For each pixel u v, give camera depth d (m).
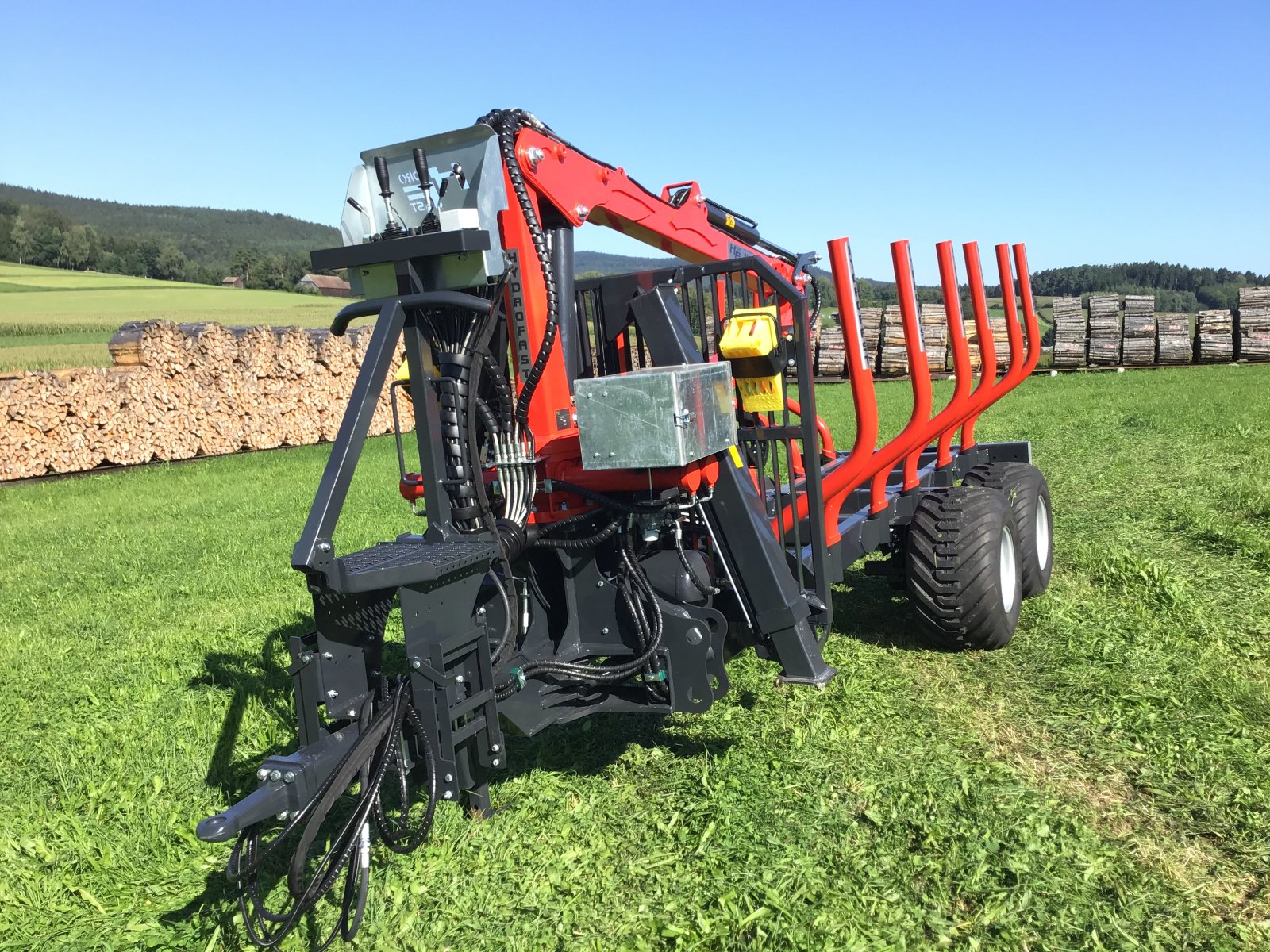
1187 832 3.21
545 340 3.57
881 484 5.23
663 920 2.96
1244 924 2.72
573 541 3.68
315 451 18.11
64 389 15.74
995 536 4.78
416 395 3.41
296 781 2.75
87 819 3.90
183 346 17.50
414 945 2.94
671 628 3.56
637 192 4.72
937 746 3.94
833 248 4.57
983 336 6.05
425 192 3.34
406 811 3.01
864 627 5.51
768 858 3.22
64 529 10.59
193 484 13.95
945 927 2.82
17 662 5.85
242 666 5.56
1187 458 10.05
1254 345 23.17
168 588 7.55
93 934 3.16
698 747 4.11
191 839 3.71
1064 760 3.77
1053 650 4.89
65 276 102.31
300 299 82.44
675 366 3.66
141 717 4.82
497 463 3.62
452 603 3.15
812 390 3.87
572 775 3.95
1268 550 6.20
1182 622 5.13
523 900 3.11
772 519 4.48
